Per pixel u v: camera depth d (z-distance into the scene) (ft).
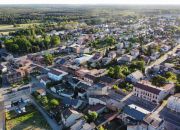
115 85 402.93
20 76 454.40
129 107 310.65
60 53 640.58
